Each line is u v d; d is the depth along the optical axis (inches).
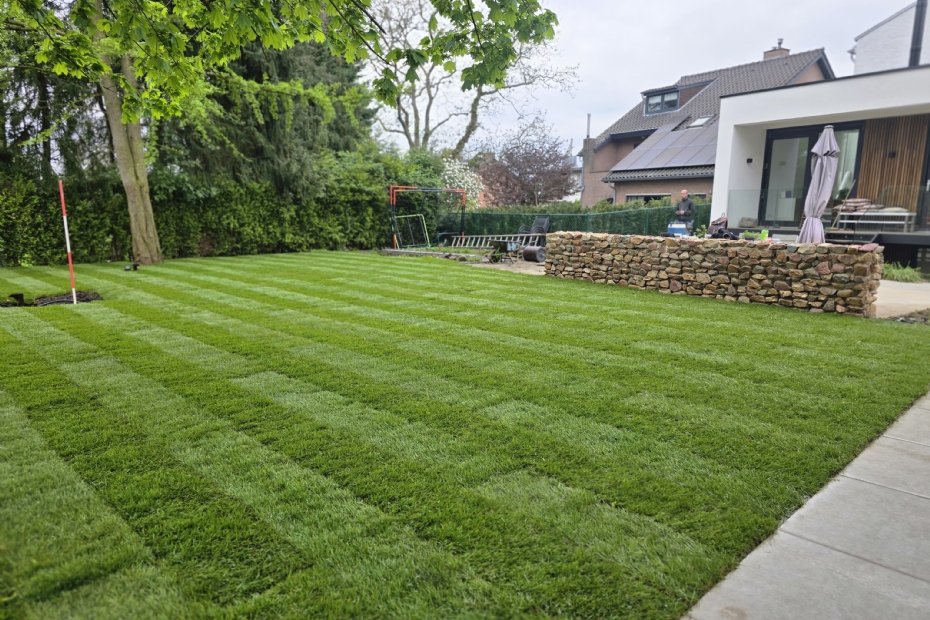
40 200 473.4
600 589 75.1
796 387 159.2
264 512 92.5
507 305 291.9
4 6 266.4
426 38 185.5
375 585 75.3
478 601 72.6
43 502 94.7
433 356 190.1
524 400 147.7
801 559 83.4
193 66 214.4
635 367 178.4
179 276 404.5
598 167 1077.1
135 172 491.5
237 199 605.3
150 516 90.9
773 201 548.4
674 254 336.2
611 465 110.5
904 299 331.0
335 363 181.0
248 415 135.2
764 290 299.6
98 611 70.1
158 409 138.6
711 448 118.8
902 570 81.2
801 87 520.1
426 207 763.4
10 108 454.9
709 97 921.5
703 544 85.4
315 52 728.3
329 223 695.7
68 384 157.1
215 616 69.2
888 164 522.3
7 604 70.9
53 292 327.0
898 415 139.9
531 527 89.0
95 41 383.6
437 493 99.1
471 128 1047.0
